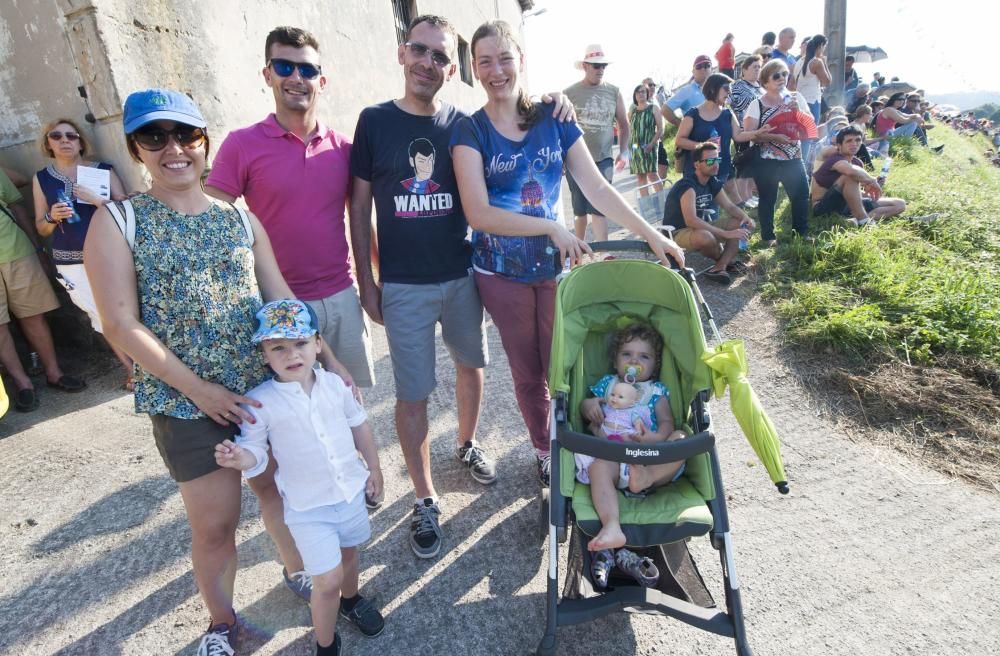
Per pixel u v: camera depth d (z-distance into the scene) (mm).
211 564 2076
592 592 2174
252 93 5023
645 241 2785
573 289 2604
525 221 2420
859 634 2203
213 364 1891
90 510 3029
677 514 2072
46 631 2367
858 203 6129
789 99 5465
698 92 7066
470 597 2475
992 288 4430
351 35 6871
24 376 3982
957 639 2158
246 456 1850
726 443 3381
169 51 4176
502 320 2764
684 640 2232
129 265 1729
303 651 2254
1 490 3191
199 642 2303
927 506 2799
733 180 6621
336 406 2037
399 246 2602
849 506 2836
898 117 10570
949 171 9547
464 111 2723
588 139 6000
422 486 2797
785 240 5914
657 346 2656
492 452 3412
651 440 2477
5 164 4387
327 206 2557
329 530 1997
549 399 3002
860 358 3938
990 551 2521
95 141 4016
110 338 1726
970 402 3430
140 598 2512
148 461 3410
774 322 4586
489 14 14945
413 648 2262
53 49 3854
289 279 2566
